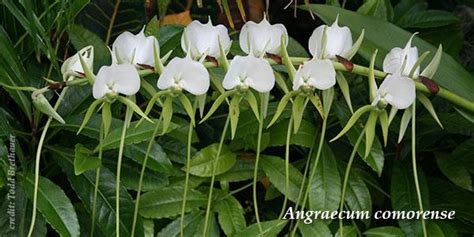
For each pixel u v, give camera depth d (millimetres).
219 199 1157
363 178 1206
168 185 1140
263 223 1121
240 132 1145
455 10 1535
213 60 945
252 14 1390
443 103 1237
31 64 1168
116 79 908
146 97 1136
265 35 959
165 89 916
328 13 1162
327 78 916
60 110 1127
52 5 1135
